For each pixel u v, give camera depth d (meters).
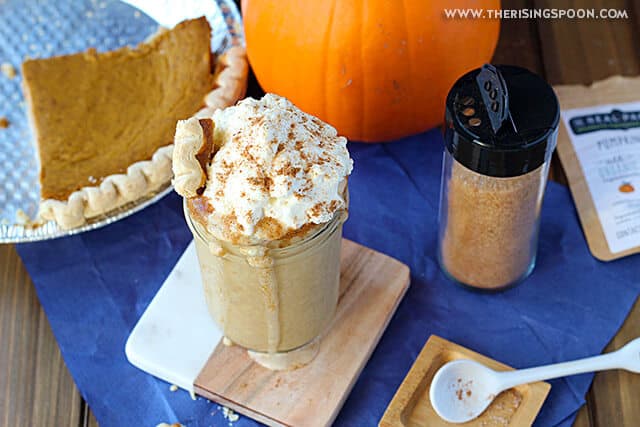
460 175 0.59
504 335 0.62
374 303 0.62
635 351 0.59
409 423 0.59
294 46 0.65
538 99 0.57
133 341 0.61
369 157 0.70
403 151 0.70
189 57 0.69
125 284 0.65
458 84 0.58
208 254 0.55
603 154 0.68
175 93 0.68
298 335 0.59
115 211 0.64
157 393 0.61
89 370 0.62
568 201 0.67
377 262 0.64
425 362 0.60
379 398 0.60
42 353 0.62
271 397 0.59
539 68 0.72
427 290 0.64
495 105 0.57
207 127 0.53
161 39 0.70
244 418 0.60
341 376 0.60
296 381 0.60
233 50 0.69
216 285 0.57
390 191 0.68
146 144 0.66
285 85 0.67
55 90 0.69
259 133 0.53
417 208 0.67
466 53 0.66
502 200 0.59
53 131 0.67
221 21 0.71
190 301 0.62
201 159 0.53
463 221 0.61
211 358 0.60
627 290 0.64
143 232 0.67
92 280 0.65
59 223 0.63
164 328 0.61
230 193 0.52
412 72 0.65
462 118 0.57
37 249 0.66
